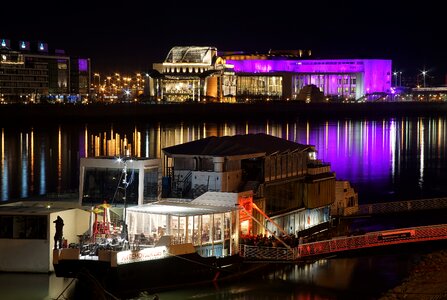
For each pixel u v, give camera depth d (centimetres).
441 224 6988
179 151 6278
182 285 5112
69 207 5634
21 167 14212
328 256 5984
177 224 5256
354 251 6134
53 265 4928
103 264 4788
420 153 17612
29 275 5322
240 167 6312
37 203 5841
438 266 5791
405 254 6172
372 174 13338
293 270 5666
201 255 5300
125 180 5478
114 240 5112
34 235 5350
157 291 4991
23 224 5359
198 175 6144
